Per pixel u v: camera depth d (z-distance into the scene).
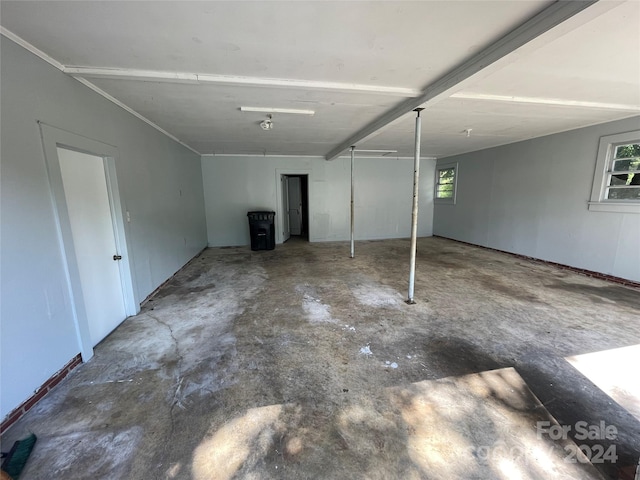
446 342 2.56
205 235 7.16
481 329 2.79
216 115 3.59
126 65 2.23
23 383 1.74
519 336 2.65
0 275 1.61
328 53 2.09
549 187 5.12
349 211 7.98
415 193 3.35
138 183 3.45
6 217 1.66
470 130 4.74
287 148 6.37
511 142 5.86
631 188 4.00
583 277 4.45
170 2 1.49
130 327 2.90
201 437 1.58
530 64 2.29
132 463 1.43
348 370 2.17
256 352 2.42
